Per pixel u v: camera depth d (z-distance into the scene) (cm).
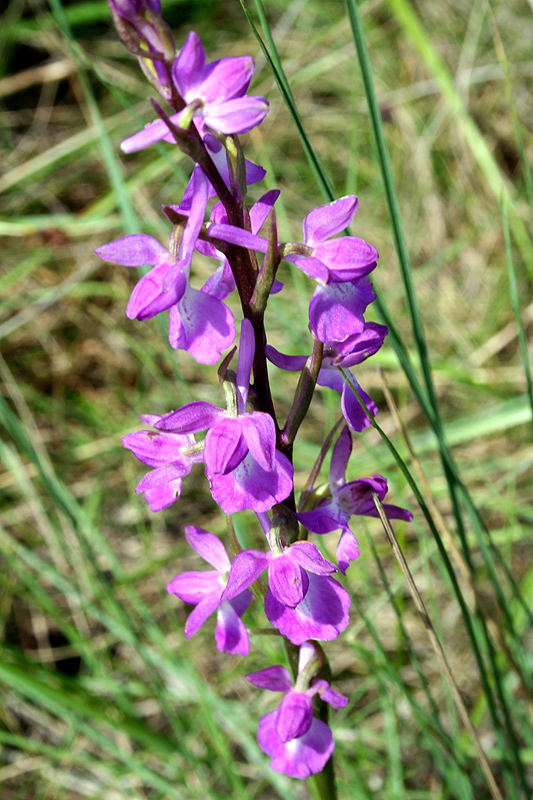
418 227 59
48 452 49
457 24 65
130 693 37
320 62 59
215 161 21
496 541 40
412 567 36
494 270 55
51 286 55
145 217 53
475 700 38
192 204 21
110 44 64
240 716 34
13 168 61
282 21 64
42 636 42
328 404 37
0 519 45
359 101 62
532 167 58
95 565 33
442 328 53
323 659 24
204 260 53
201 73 21
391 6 48
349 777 33
